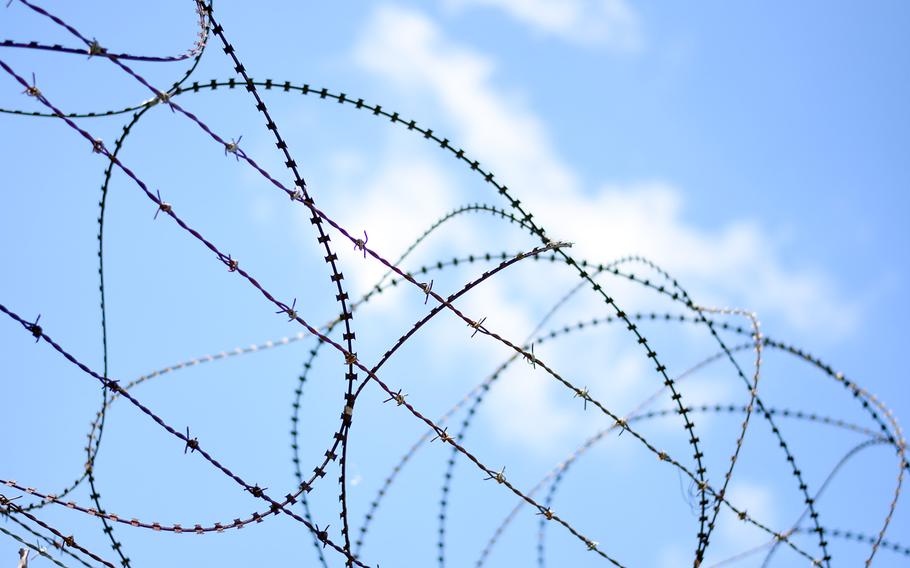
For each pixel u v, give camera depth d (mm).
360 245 6676
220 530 6891
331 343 6754
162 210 6246
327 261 6719
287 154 6629
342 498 7141
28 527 6566
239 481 6832
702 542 8477
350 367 6891
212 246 6387
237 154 6383
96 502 7941
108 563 6781
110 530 7816
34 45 5758
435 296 6895
